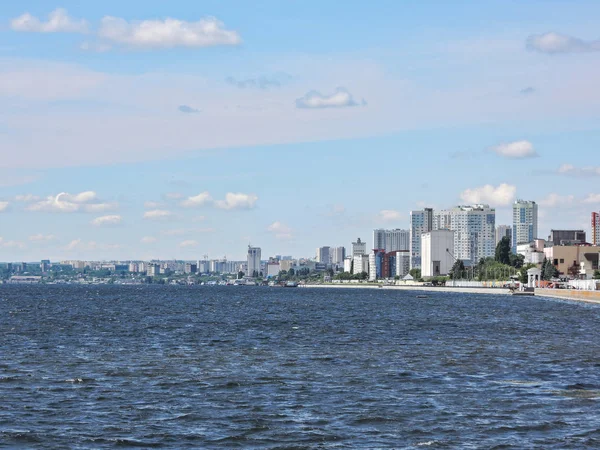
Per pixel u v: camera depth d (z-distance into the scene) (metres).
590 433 51.66
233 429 52.94
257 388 67.94
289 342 109.62
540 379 72.88
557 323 151.00
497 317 172.12
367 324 149.62
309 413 57.75
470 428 53.06
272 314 190.50
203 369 79.56
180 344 106.31
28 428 53.19
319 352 95.81
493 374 76.06
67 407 59.94
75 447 48.66
